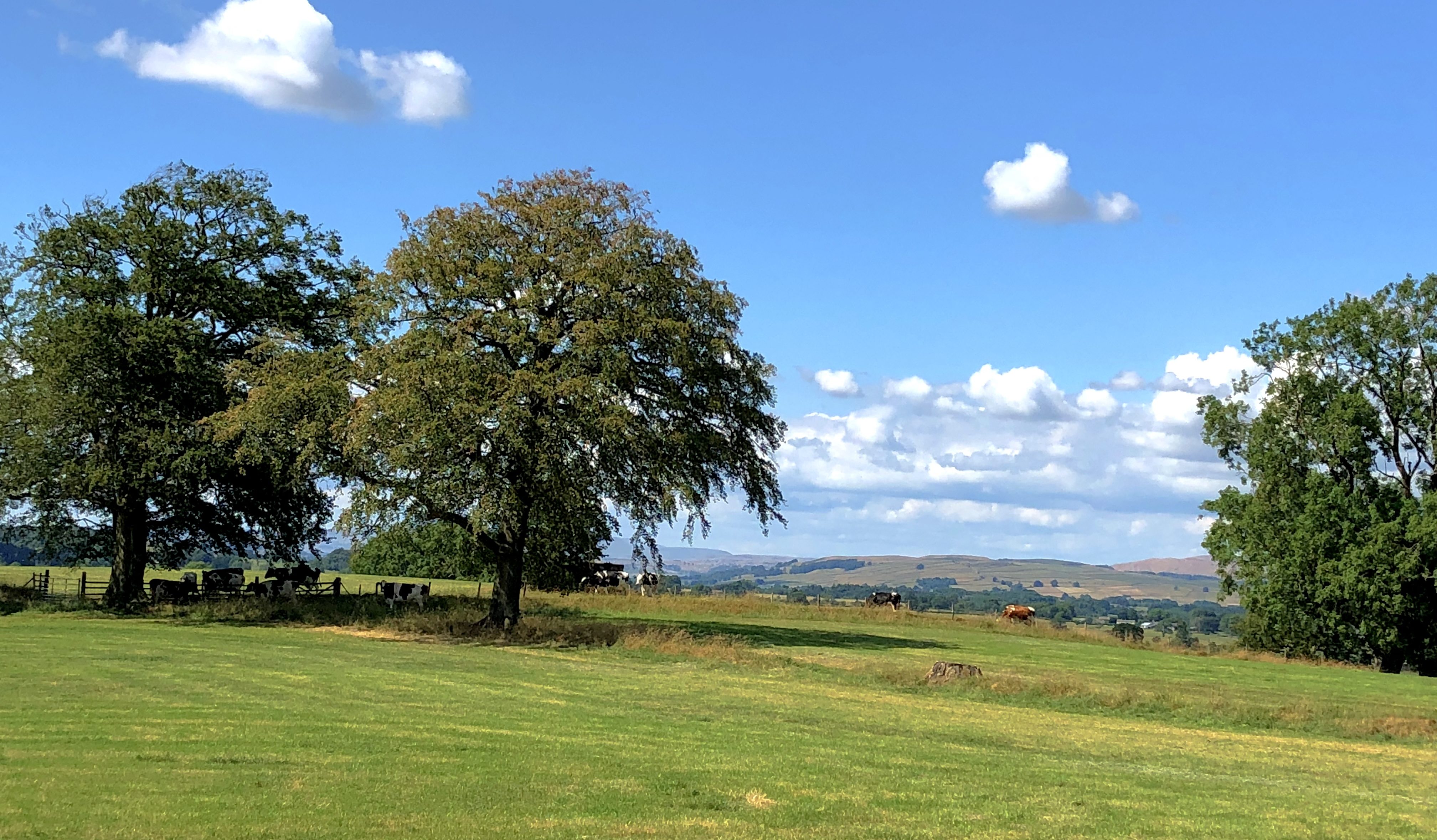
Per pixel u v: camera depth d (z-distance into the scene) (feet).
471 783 37.88
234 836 28.73
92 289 136.77
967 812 37.68
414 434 110.32
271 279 152.25
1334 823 39.47
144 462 134.21
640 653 106.22
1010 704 81.56
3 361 141.90
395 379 112.98
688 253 121.70
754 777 42.37
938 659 114.93
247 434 124.77
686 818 33.94
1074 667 119.14
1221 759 58.54
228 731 47.06
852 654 115.34
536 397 113.39
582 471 115.34
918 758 50.78
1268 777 52.85
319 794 34.76
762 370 129.08
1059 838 34.17
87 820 29.63
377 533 119.75
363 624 128.26
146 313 143.23
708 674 90.48
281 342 132.77
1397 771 58.18
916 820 35.63
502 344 116.98
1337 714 81.76
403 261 116.16
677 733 54.70
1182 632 289.53
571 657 101.45
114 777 35.73
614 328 111.86
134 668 73.67
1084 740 63.00
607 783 39.37
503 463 115.65
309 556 186.09
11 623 118.01
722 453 125.18
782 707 69.92
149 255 140.05
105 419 134.82
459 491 111.75
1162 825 37.09
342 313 150.20
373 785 36.63
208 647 94.27
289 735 46.78
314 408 120.57
